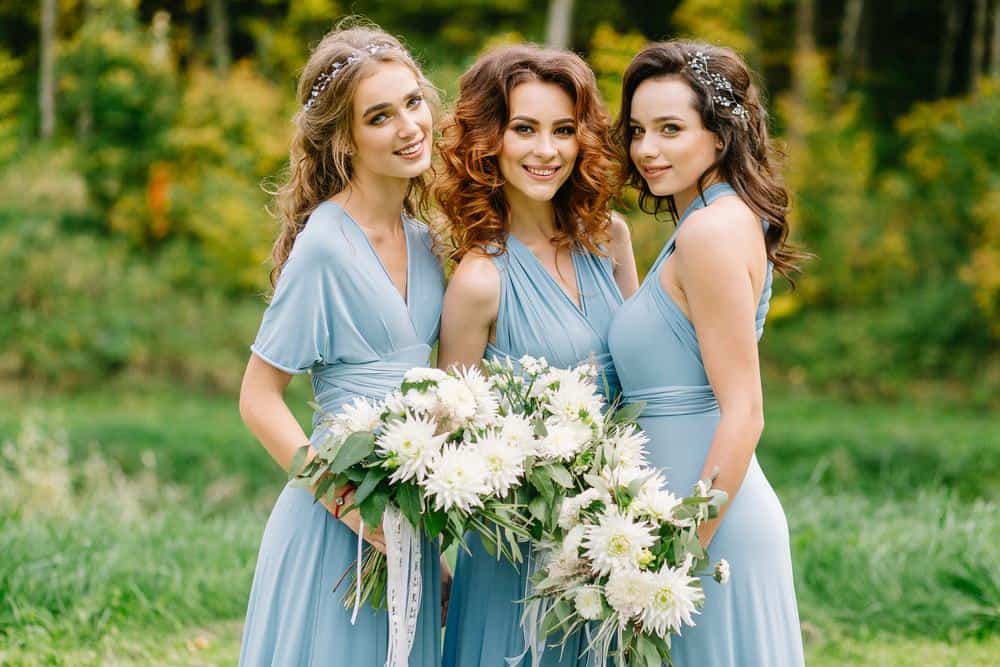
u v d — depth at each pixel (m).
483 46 14.48
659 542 2.49
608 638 2.55
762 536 2.70
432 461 2.44
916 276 13.87
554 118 2.83
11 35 16.70
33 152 14.77
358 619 2.70
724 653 2.66
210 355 13.52
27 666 3.85
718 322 2.60
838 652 4.23
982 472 9.23
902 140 15.71
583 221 2.95
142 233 14.89
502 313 2.85
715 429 2.70
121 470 9.70
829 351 13.43
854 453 9.81
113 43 14.89
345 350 2.74
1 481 6.48
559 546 2.53
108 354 13.47
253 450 10.24
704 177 2.79
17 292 13.67
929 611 4.47
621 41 12.55
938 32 17.22
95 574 4.50
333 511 2.64
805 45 15.06
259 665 2.75
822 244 13.76
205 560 4.88
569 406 2.56
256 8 17.53
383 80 2.71
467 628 2.87
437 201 2.92
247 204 13.95
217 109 14.61
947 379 13.05
